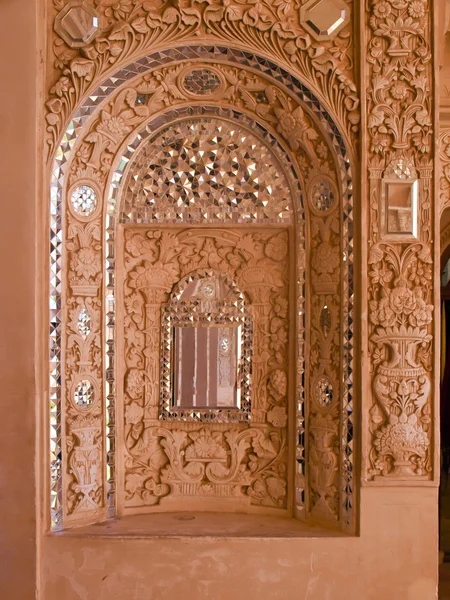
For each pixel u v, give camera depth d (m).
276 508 3.42
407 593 3.02
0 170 2.97
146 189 3.45
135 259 3.48
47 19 3.04
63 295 3.13
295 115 3.17
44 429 3.03
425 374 3.05
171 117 3.35
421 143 3.04
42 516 3.03
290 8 3.05
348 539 3.03
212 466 3.48
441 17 3.17
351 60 3.06
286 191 3.42
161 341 3.51
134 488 3.45
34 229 2.98
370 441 3.05
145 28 3.02
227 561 3.04
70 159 3.14
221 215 3.46
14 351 2.97
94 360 3.27
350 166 3.06
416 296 3.04
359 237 3.06
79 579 3.01
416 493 3.04
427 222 3.05
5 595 2.96
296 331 3.38
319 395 3.27
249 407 3.48
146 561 3.03
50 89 3.02
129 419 3.44
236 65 3.14
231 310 3.49
